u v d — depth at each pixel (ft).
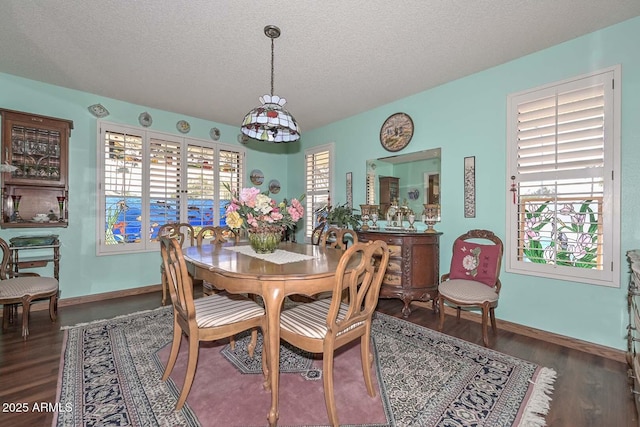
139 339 7.80
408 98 11.51
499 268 8.45
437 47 8.04
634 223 6.88
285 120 7.00
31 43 7.84
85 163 11.20
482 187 9.45
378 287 5.56
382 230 11.59
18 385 5.72
